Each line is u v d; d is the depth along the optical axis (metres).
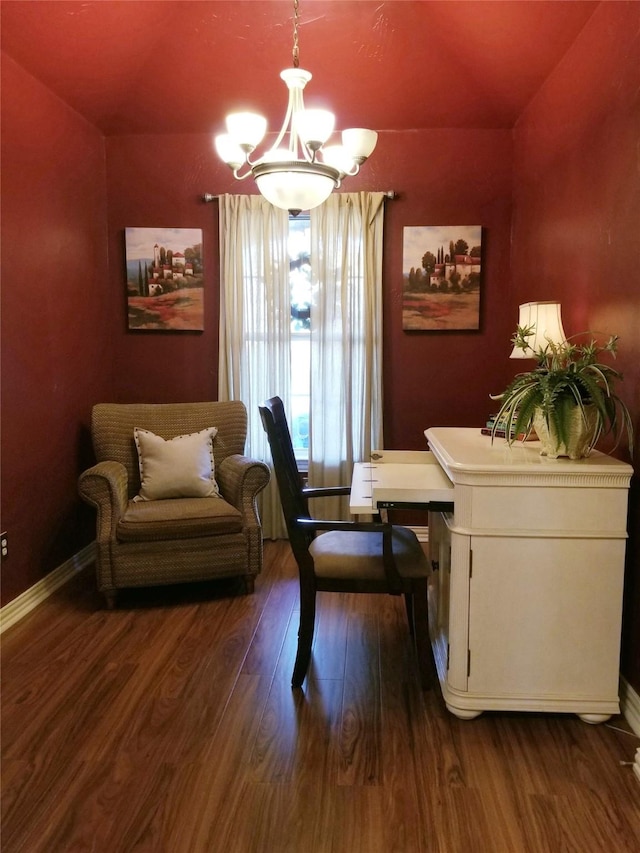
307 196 2.39
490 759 2.05
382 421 4.18
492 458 2.27
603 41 2.56
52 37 3.00
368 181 4.08
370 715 2.29
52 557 3.47
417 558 2.46
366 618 3.12
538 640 2.22
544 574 2.19
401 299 4.14
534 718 2.28
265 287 4.11
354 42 3.40
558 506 2.16
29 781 1.93
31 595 3.22
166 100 3.80
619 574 2.18
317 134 2.24
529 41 3.04
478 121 3.94
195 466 3.52
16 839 1.71
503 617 2.21
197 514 3.25
